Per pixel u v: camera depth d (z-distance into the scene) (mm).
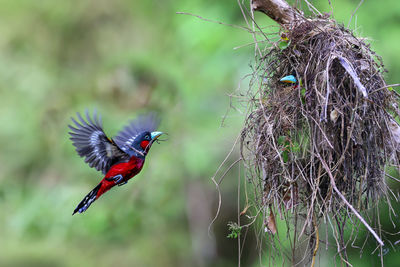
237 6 12180
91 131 5711
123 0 15711
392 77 10539
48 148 14875
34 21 16562
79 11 16203
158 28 14781
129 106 13438
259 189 6242
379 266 9820
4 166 15141
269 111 6137
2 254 14625
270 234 6352
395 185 7492
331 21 6215
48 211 13922
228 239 13797
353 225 6105
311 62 5969
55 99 15156
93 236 13781
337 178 5902
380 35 10836
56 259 14602
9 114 15453
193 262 14141
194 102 12727
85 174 14242
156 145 13562
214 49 12312
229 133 11391
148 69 13523
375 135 5887
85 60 15977
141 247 14664
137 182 13695
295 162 5914
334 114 5672
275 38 6648
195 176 13500
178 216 14398
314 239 6324
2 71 16062
